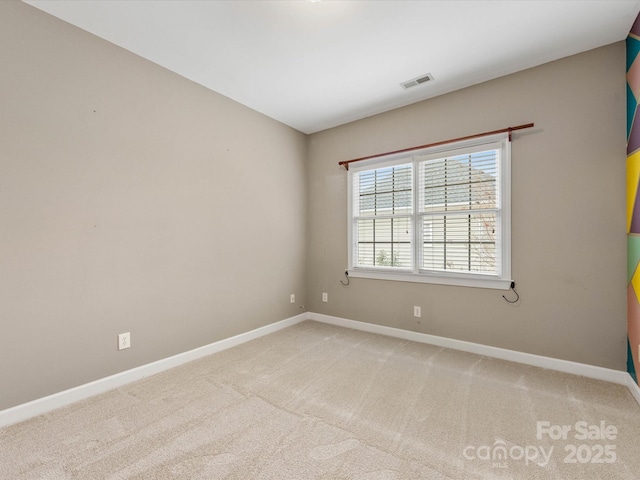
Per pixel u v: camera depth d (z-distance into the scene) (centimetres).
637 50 198
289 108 336
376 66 254
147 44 225
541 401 201
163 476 139
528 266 258
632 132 207
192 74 267
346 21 201
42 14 190
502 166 271
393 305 339
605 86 226
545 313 252
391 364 263
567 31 211
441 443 161
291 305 389
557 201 245
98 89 216
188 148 274
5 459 150
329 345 311
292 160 390
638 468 142
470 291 289
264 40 221
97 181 216
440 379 234
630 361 214
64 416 187
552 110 246
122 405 199
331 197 390
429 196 314
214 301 296
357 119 365
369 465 145
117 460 149
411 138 323
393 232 342
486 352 280
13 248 180
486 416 185
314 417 185
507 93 267
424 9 190
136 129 237
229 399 206
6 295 178
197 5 186
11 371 180
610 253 226
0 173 175
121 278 229
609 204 226
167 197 258
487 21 201
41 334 191
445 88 292
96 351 215
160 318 253
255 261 340
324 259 398
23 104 183
